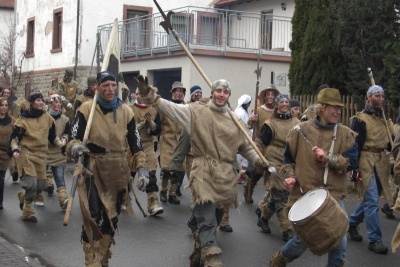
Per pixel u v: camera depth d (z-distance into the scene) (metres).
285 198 8.48
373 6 13.98
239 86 22.88
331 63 16.38
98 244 6.18
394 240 6.62
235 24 25.27
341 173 6.16
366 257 7.85
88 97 11.66
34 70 32.78
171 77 25.38
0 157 10.37
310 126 6.21
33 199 9.66
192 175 6.30
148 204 10.16
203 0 29.48
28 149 9.61
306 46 16.70
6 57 36.44
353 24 14.34
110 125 6.21
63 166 10.71
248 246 8.34
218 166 6.29
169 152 11.27
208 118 6.34
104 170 6.18
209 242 6.21
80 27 28.27
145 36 25.09
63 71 29.78
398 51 13.09
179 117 6.30
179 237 8.75
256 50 23.09
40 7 32.31
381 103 8.20
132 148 6.41
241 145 6.50
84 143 6.01
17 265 7.15
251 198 11.45
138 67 25.17
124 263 7.44
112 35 6.90
